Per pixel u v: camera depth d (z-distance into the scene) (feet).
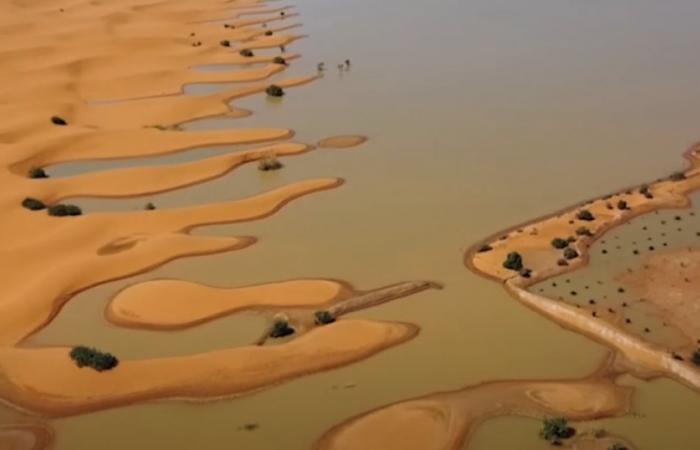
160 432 149.48
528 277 189.16
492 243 206.90
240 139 297.53
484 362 162.61
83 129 306.35
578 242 203.41
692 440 139.64
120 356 171.42
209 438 147.02
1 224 229.04
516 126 292.40
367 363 164.35
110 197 255.50
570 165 255.29
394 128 299.58
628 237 205.57
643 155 259.60
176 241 217.36
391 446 141.08
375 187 249.14
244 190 255.29
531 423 144.87
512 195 236.84
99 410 155.94
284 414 151.74
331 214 232.94
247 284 196.65
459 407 149.38
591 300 178.50
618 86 327.88
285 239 219.61
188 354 170.71
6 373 164.96
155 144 294.87
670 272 187.42
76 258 210.79
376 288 191.01
